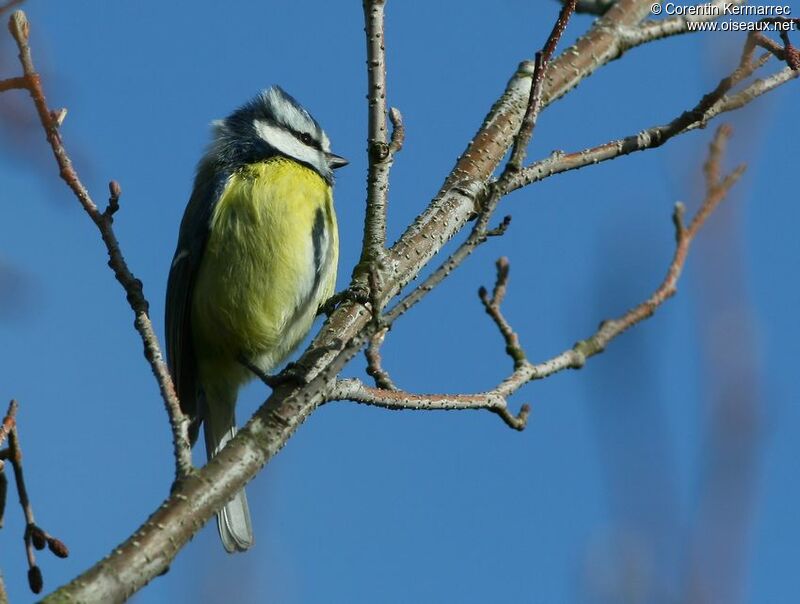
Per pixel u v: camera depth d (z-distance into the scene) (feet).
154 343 17.10
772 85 21.70
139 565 14.74
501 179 17.44
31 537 16.08
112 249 17.52
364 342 17.39
